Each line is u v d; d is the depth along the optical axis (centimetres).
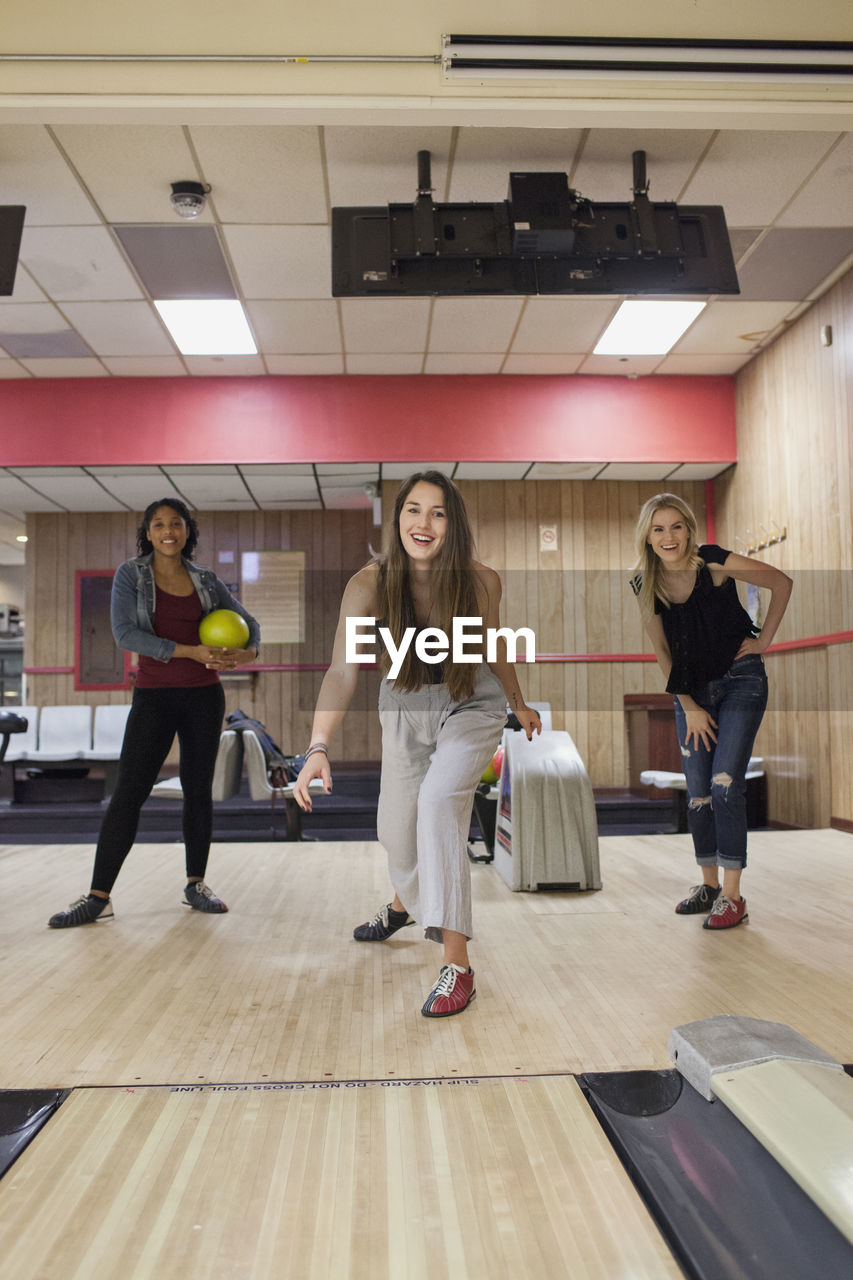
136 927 262
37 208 425
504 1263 100
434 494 195
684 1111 135
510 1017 180
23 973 215
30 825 600
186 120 283
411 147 385
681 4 283
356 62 278
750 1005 185
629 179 413
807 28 284
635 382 652
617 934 248
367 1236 105
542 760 322
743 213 440
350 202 425
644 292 391
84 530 821
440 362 617
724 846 256
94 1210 111
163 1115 137
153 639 267
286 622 823
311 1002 192
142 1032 173
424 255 379
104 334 562
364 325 554
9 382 633
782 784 590
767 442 602
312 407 638
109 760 648
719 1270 96
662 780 554
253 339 572
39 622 816
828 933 246
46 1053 163
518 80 279
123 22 277
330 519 832
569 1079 149
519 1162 122
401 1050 163
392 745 201
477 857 375
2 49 276
